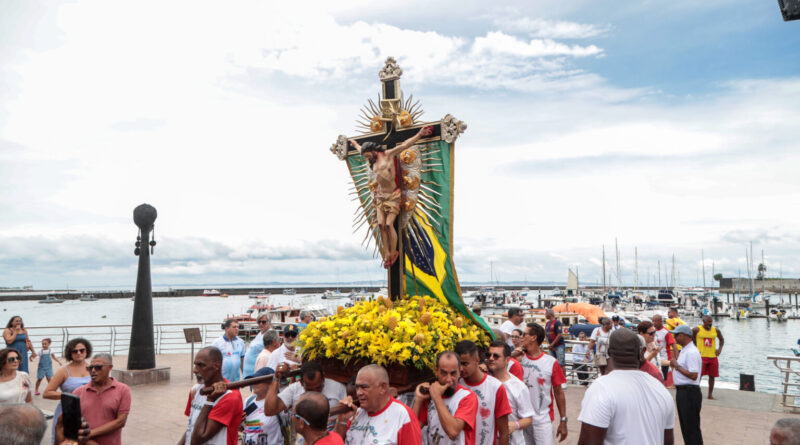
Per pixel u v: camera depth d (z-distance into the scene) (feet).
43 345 38.83
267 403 16.15
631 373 11.55
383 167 19.98
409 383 16.08
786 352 136.05
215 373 14.64
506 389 16.78
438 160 20.08
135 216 43.06
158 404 34.81
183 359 53.36
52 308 424.87
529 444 18.78
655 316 40.78
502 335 19.70
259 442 17.75
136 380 41.01
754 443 26.94
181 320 264.11
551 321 41.11
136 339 42.45
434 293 20.66
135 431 28.60
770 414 32.81
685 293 370.32
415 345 15.89
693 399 23.15
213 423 14.06
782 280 384.88
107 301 563.48
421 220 20.43
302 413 11.98
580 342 46.06
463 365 14.78
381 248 21.57
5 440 7.63
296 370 16.01
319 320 18.07
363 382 13.03
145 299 42.98
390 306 19.13
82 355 19.57
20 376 22.68
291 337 24.88
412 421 13.20
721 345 37.93
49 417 30.53
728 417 31.99
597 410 11.16
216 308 406.82
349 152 22.48
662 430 11.30
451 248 19.65
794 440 8.82
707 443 26.94
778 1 8.49
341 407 13.83
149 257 43.65
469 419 13.58
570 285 283.59
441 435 14.25
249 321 141.49
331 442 11.94
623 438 11.03
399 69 21.39
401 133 21.07
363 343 16.16
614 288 438.81
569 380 44.52
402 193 20.56
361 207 22.36
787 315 238.89
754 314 230.48
